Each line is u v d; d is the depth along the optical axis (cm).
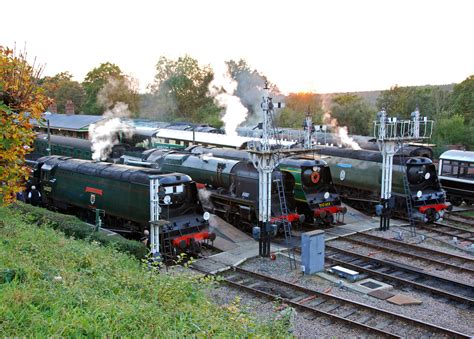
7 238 988
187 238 1560
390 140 1933
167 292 852
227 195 1975
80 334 593
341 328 1080
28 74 1105
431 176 2189
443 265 1530
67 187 1967
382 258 1622
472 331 1074
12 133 1043
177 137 3328
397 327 1089
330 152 2567
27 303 639
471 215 2327
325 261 1580
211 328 701
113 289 832
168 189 1517
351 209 2380
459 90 4781
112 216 1780
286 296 1270
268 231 1602
